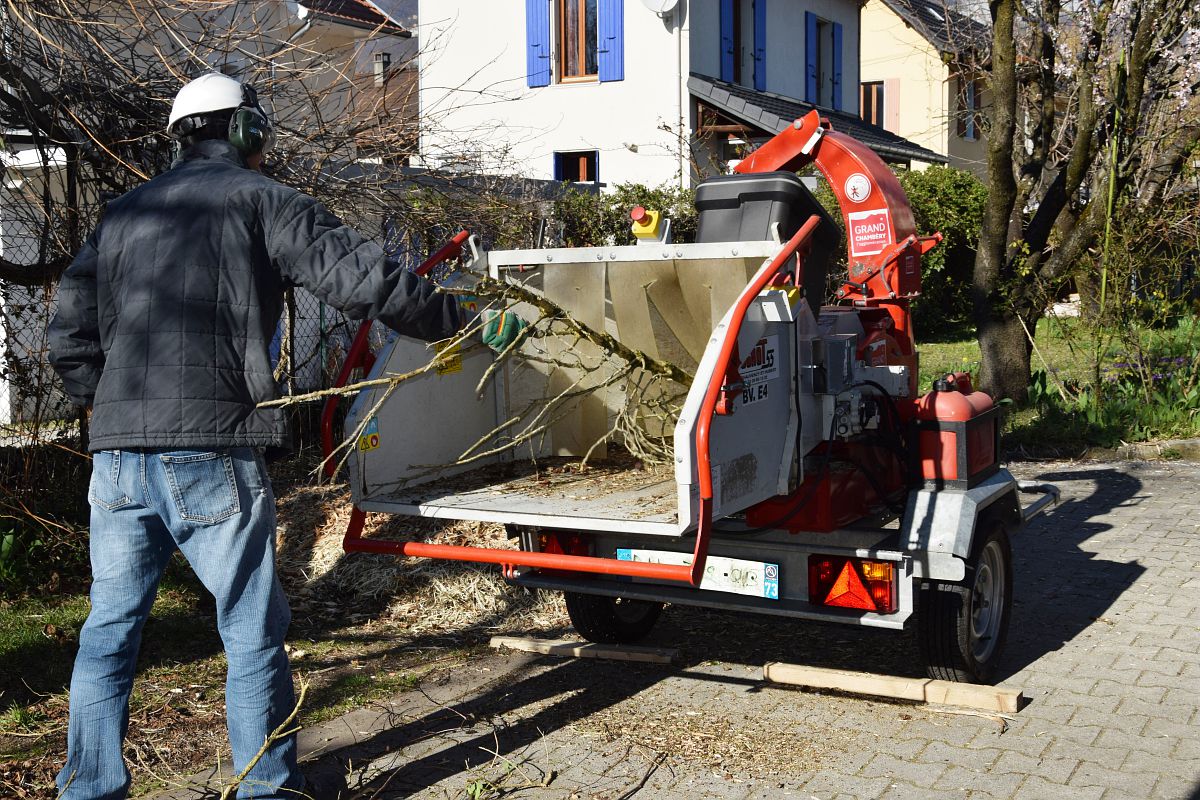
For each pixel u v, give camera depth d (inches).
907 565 171.2
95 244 138.8
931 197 760.3
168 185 135.9
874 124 1100.5
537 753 163.6
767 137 741.3
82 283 138.5
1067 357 556.1
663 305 188.1
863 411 181.2
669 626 228.5
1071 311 573.6
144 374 128.1
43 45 228.5
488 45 755.4
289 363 344.2
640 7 713.0
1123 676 190.9
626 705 183.2
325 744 167.3
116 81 240.7
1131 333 442.6
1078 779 150.9
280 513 281.7
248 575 133.0
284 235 132.2
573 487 180.1
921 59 1089.4
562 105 742.5
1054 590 244.5
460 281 179.9
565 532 190.7
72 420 275.0
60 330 139.6
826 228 187.9
